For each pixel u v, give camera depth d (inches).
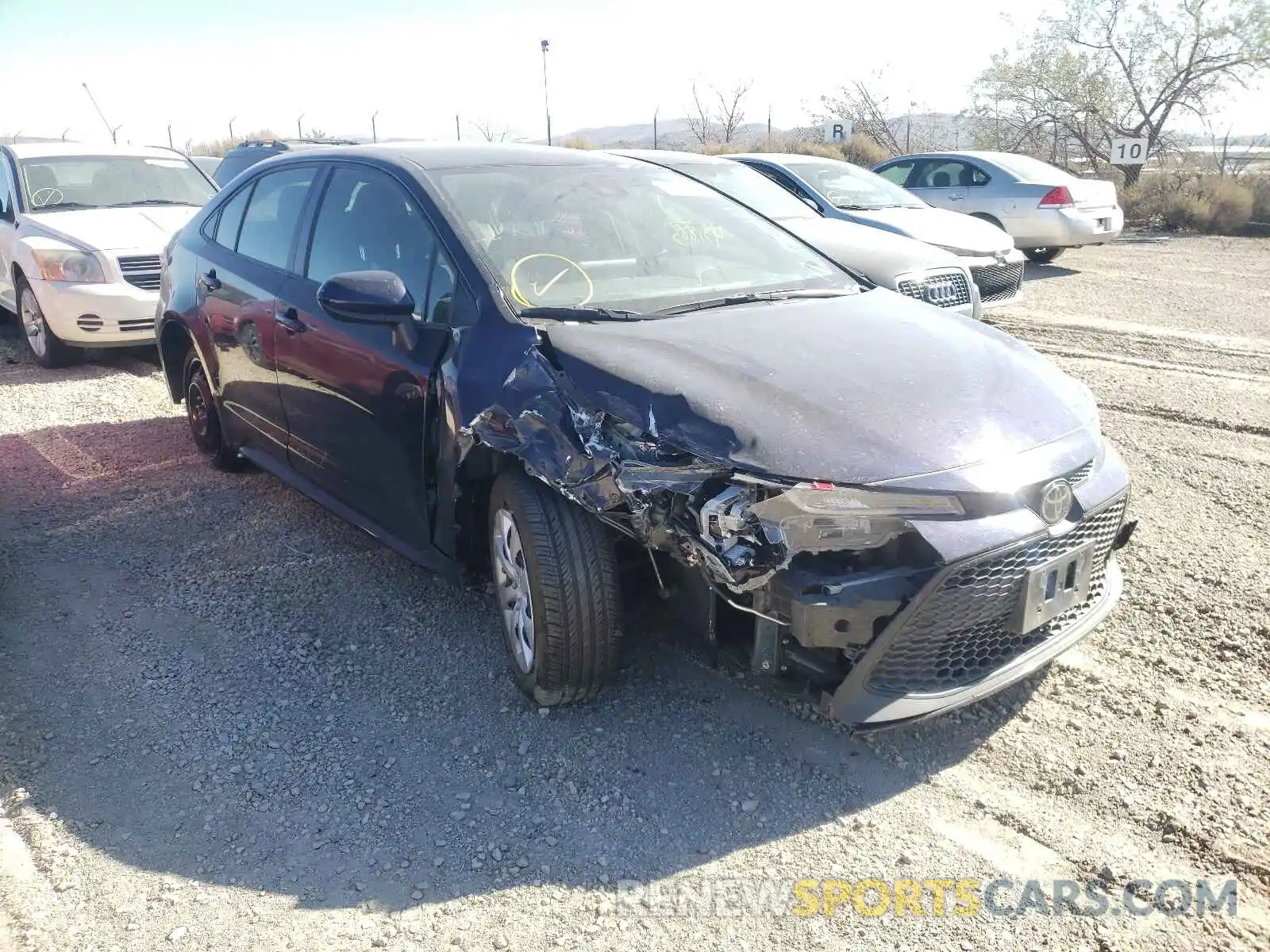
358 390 152.9
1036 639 120.3
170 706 135.3
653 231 160.7
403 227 153.3
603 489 114.3
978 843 108.1
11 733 129.1
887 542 107.5
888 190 422.0
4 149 358.0
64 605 163.5
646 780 119.3
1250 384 285.1
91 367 332.5
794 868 105.0
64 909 100.3
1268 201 723.4
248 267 189.3
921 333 138.9
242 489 215.6
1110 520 124.6
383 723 131.3
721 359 122.2
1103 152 952.3
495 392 126.6
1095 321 380.2
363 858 107.3
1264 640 145.8
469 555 141.6
